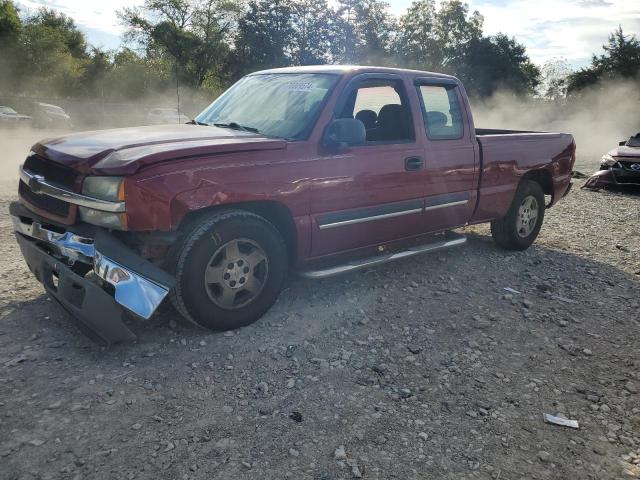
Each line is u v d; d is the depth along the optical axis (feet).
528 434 9.96
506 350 13.12
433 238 18.48
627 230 26.37
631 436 10.15
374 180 14.79
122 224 10.82
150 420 9.57
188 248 11.66
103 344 11.61
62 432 9.09
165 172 11.12
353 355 12.30
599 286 18.06
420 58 206.39
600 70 175.32
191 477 8.30
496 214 19.33
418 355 12.55
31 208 12.54
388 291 16.19
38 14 219.61
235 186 12.02
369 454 9.10
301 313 14.21
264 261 12.89
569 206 32.58
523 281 18.07
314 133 13.64
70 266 12.16
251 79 16.83
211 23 162.61
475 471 8.90
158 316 13.34
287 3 171.12
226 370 11.29
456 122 17.54
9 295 14.19
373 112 15.71
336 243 14.51
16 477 8.06
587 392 11.53
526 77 206.69
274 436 9.37
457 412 10.45
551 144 21.15
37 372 10.77
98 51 182.29
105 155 11.27
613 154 39.83
